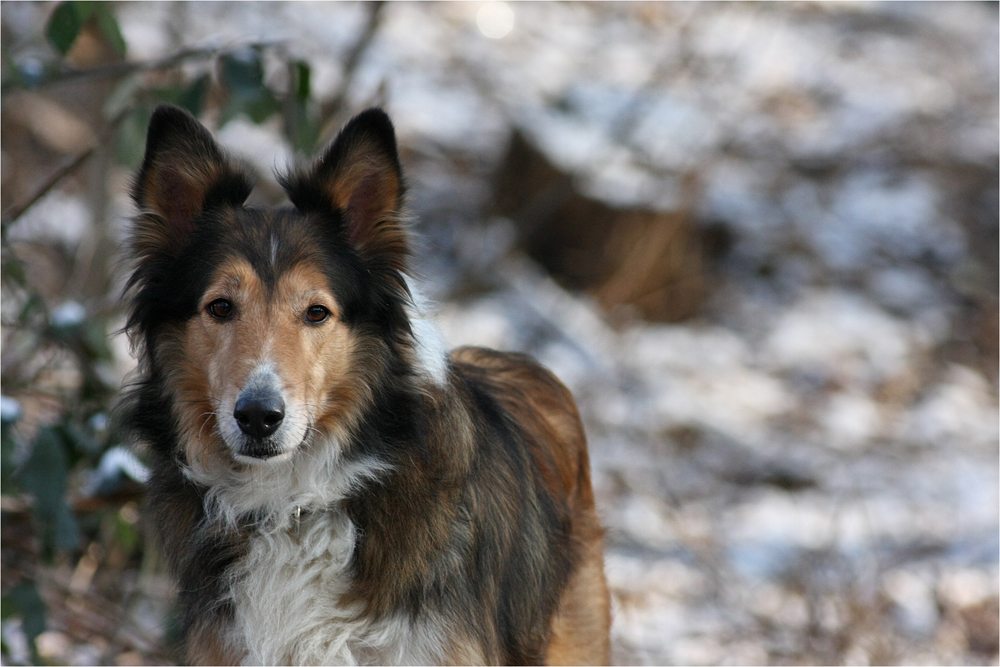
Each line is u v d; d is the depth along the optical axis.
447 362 6.40
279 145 17.69
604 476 13.76
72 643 9.41
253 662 6.09
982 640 10.33
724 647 10.26
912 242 21.94
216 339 5.88
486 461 6.46
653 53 25.64
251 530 6.18
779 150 23.48
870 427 16.55
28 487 7.63
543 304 18.03
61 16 8.41
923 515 13.59
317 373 5.90
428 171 21.11
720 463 15.04
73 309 9.05
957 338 19.81
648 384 16.56
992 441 16.42
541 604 6.79
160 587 10.03
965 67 27.31
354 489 6.09
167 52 17.50
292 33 21.94
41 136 18.42
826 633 9.92
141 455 7.72
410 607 6.04
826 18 29.12
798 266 20.84
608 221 19.36
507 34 25.94
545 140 19.70
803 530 13.04
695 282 19.62
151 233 6.24
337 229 6.18
